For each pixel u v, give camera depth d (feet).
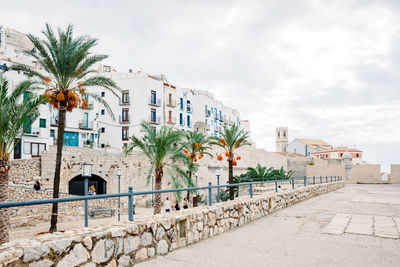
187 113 185.68
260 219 38.50
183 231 24.36
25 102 44.29
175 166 69.82
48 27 50.88
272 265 19.13
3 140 41.32
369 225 32.81
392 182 155.12
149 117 152.25
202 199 109.60
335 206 52.08
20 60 114.11
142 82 150.92
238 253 21.98
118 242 17.98
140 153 112.37
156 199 65.82
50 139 107.86
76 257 15.35
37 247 13.67
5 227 40.16
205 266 18.86
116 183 102.73
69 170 91.09
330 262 19.69
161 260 19.98
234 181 98.94
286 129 397.39
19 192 71.15
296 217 39.68
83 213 74.59
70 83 53.62
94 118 131.44
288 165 195.72
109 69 175.83
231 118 245.65
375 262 19.62
